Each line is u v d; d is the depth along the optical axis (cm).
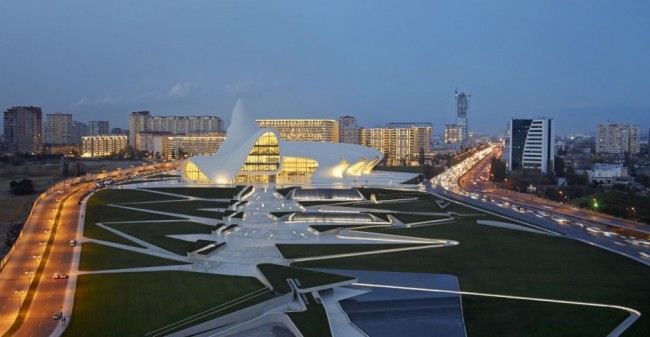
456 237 10938
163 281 8000
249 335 6228
